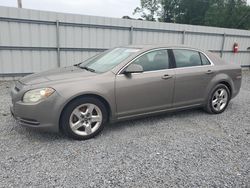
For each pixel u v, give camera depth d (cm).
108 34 990
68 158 316
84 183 264
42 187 255
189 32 1203
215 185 267
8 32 807
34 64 875
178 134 407
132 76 400
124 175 281
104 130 414
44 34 867
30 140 366
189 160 320
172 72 440
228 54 1397
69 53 929
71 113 357
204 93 491
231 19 3734
